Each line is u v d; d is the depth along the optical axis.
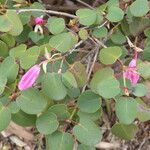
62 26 0.27
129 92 0.25
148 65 0.25
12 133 0.37
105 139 0.36
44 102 0.25
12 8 0.30
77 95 0.26
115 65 0.29
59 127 0.26
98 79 0.26
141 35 0.31
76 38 0.27
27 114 0.26
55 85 0.24
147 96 0.35
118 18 0.27
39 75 0.26
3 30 0.27
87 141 0.25
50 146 0.25
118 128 0.27
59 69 0.25
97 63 0.30
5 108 0.25
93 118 0.26
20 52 0.27
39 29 0.30
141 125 0.36
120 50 0.26
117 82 0.24
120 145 0.36
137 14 0.27
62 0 0.37
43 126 0.25
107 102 0.35
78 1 0.36
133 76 0.25
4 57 0.29
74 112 0.26
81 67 0.26
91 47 0.31
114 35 0.29
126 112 0.24
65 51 0.26
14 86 0.26
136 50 0.28
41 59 0.27
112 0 0.29
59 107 0.25
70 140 0.25
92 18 0.28
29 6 0.31
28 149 0.36
